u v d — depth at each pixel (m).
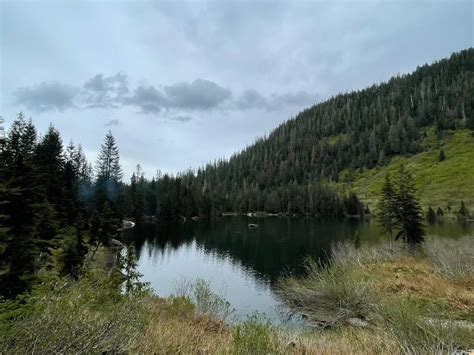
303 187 152.00
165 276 33.00
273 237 63.69
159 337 6.68
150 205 106.06
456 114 167.25
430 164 139.62
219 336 8.00
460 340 7.19
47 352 4.44
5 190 14.01
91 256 31.77
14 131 42.34
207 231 75.81
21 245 13.81
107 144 74.62
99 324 5.31
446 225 78.44
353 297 14.84
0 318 4.30
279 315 17.50
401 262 21.70
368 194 138.25
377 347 7.40
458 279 15.29
